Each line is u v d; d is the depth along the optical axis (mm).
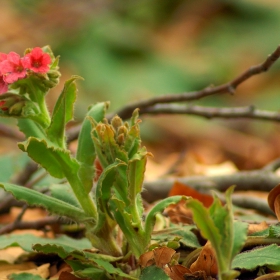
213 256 1195
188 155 1803
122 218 1204
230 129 3369
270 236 1216
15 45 3416
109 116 1562
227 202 1136
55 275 1271
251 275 1210
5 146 2537
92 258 1207
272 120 1554
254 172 1511
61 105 1211
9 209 1502
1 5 3686
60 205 1223
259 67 1396
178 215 1326
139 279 1191
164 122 3406
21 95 1215
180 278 1203
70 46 3631
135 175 1194
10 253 1311
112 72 3604
